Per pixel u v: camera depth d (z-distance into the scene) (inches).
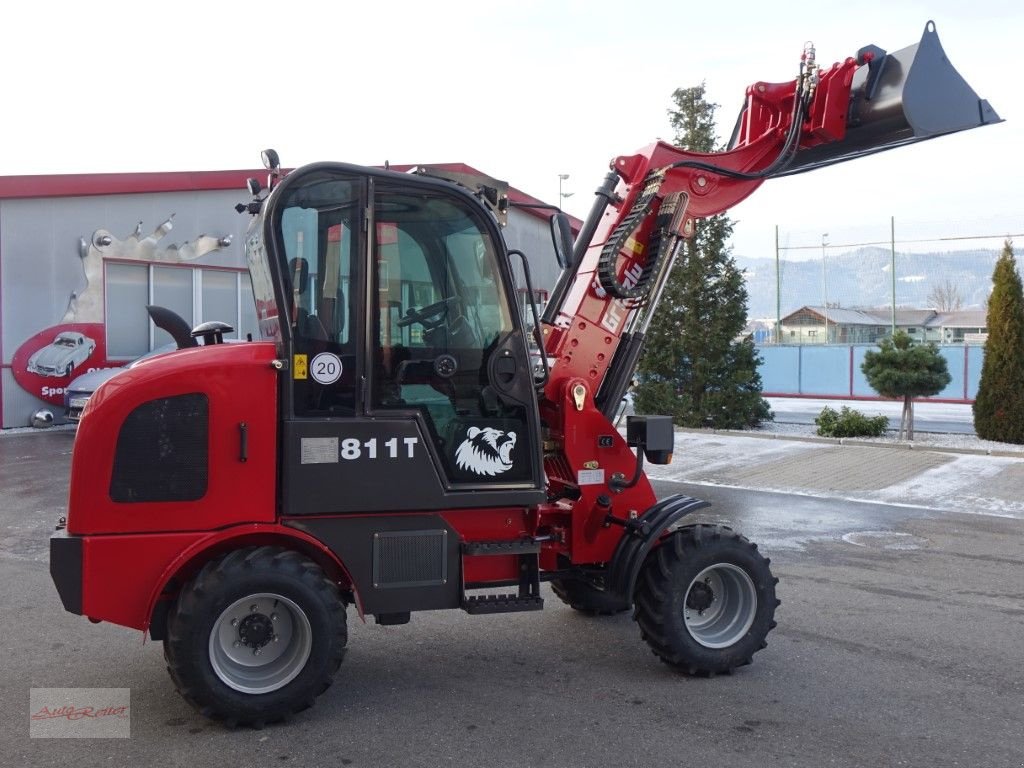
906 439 580.7
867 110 224.7
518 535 195.5
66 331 657.0
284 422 171.5
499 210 191.2
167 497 167.5
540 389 203.9
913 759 157.9
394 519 180.1
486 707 181.9
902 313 1139.9
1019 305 553.3
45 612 244.4
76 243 658.2
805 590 268.2
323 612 171.5
